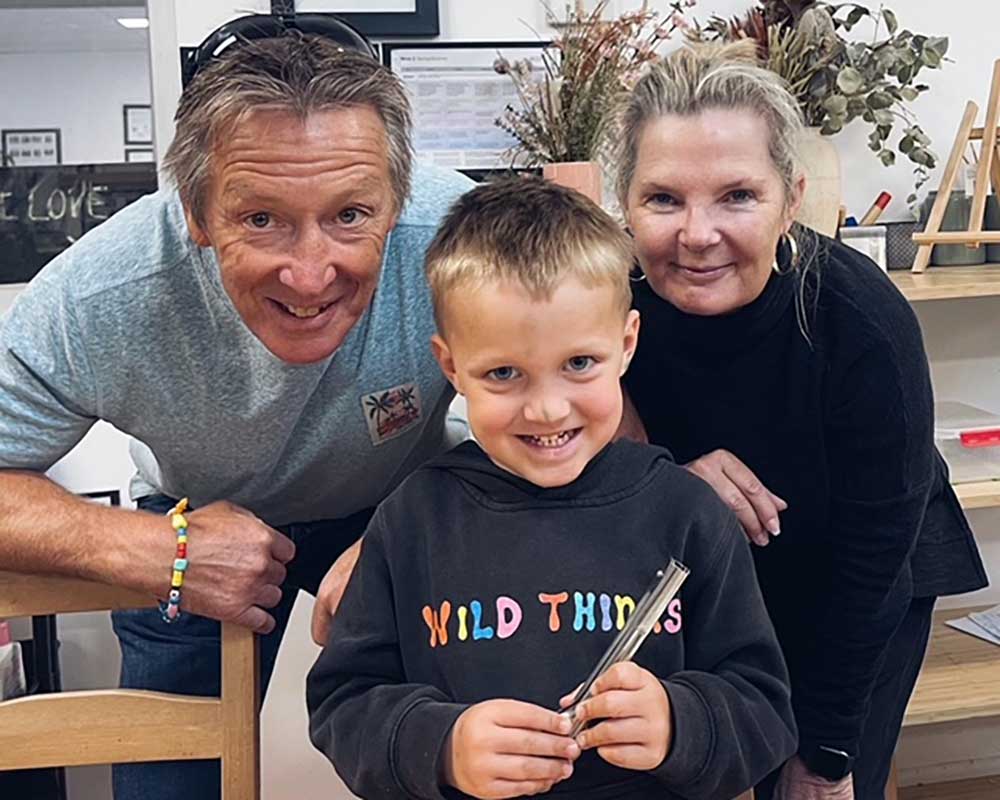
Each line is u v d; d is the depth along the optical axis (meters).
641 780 0.91
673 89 1.05
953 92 2.03
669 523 0.93
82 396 1.21
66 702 1.12
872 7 1.97
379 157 0.99
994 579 2.19
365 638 0.95
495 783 0.82
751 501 1.15
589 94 1.69
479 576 0.91
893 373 1.12
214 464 1.30
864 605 1.20
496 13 1.91
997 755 2.26
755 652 0.94
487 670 0.89
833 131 1.76
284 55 0.99
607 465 0.94
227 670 1.12
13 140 1.87
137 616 1.49
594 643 0.89
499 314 0.88
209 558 1.12
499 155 1.91
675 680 0.89
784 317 1.12
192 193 1.02
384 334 1.23
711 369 1.18
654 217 1.07
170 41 1.87
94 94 1.88
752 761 0.89
